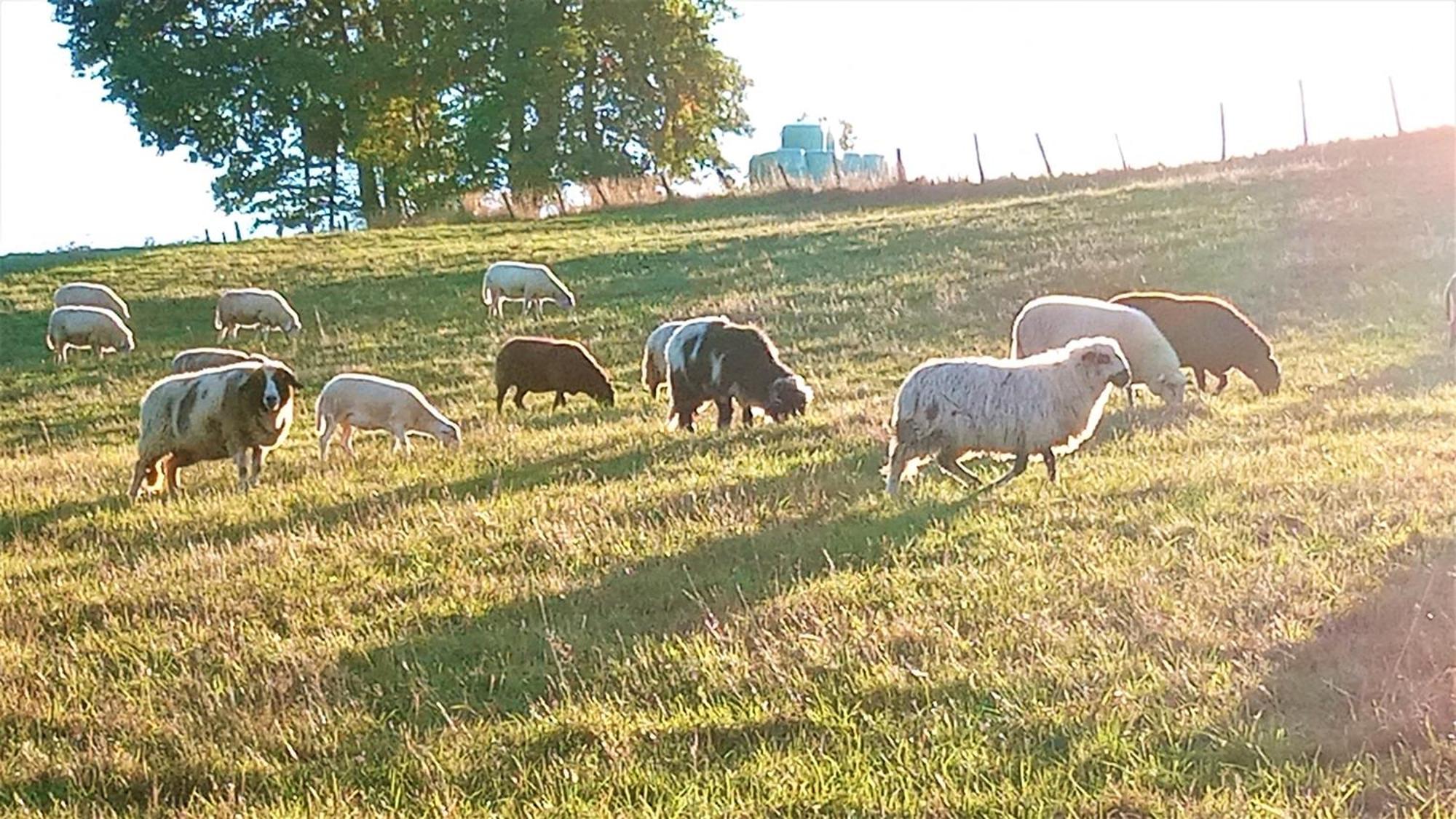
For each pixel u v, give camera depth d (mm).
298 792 6938
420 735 7531
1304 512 10430
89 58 66812
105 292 35938
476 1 65000
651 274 36656
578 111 66812
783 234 40562
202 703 8258
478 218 56500
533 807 6434
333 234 50500
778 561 10367
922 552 10242
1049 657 7707
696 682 7895
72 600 10836
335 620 9812
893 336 26859
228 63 63469
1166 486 11703
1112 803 5902
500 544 11578
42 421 25453
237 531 13328
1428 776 5906
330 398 18484
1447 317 23484
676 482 13633
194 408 15539
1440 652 7316
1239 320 18516
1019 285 30156
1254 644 7703
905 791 6203
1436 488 10938
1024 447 12336
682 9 67875
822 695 7504
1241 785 5969
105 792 7195
